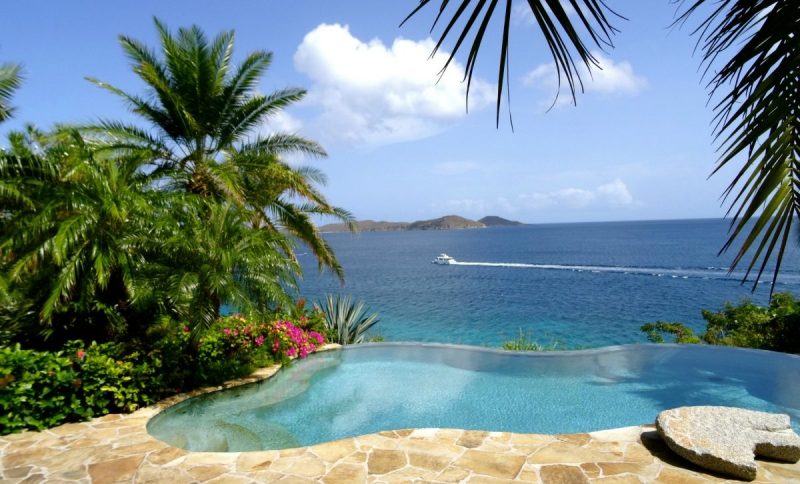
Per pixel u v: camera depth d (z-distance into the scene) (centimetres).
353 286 3684
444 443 491
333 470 432
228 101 1097
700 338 1276
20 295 733
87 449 491
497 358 949
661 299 2723
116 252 705
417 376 862
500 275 4362
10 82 1002
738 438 442
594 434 505
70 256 681
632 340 1752
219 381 781
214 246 738
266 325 923
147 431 555
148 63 995
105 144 993
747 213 134
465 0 127
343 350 1038
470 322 2139
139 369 654
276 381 840
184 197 812
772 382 788
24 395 547
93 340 718
